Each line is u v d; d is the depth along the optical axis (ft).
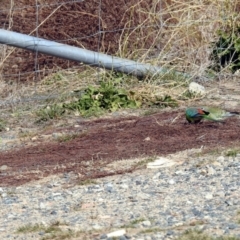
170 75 62.85
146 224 33.19
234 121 50.98
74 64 67.67
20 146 50.85
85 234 32.50
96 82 64.18
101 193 38.91
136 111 57.67
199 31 67.46
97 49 69.41
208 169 40.63
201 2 68.90
